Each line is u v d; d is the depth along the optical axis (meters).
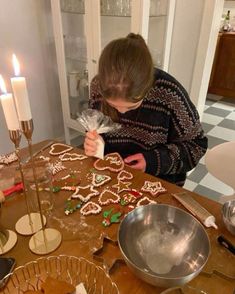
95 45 2.00
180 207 0.78
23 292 0.55
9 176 0.90
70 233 0.70
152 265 0.62
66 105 2.42
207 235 0.63
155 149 1.08
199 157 1.10
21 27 2.02
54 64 2.37
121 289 0.57
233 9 3.32
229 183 1.03
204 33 1.87
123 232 0.66
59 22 2.05
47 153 1.06
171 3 1.80
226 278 0.59
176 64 2.12
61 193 0.85
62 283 0.55
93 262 0.63
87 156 1.03
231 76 3.45
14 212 0.77
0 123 2.10
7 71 2.04
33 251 0.65
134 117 1.06
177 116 1.04
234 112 3.18
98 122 0.95
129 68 0.75
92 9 1.88
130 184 0.88
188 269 0.61
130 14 1.78
